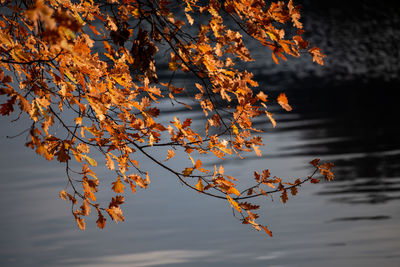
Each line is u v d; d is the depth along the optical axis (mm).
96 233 17188
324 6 51406
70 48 1861
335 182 20375
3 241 16500
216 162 23562
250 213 3148
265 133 27781
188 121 3018
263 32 2973
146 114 2977
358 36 47156
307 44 2893
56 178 21922
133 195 20531
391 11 51219
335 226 16734
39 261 15180
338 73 40594
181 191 20891
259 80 38688
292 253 15062
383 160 22344
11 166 23641
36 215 18453
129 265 14828
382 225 16500
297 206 18609
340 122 29047
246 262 14758
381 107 31656
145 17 3080
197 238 16453
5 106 2506
